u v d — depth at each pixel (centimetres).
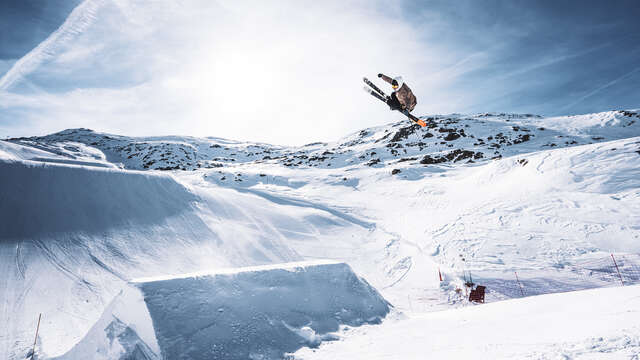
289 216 2369
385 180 4438
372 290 787
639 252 1480
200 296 554
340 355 477
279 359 496
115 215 1509
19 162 1380
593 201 2091
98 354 497
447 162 5284
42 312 930
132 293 535
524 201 2402
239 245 1756
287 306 613
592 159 2708
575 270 1427
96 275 1163
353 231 2336
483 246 1847
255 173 5272
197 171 5741
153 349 460
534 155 3294
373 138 8856
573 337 366
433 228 2297
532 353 344
